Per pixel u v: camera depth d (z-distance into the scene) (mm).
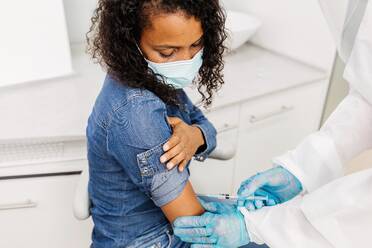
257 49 1947
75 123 1274
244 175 1799
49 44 1516
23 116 1307
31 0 1425
